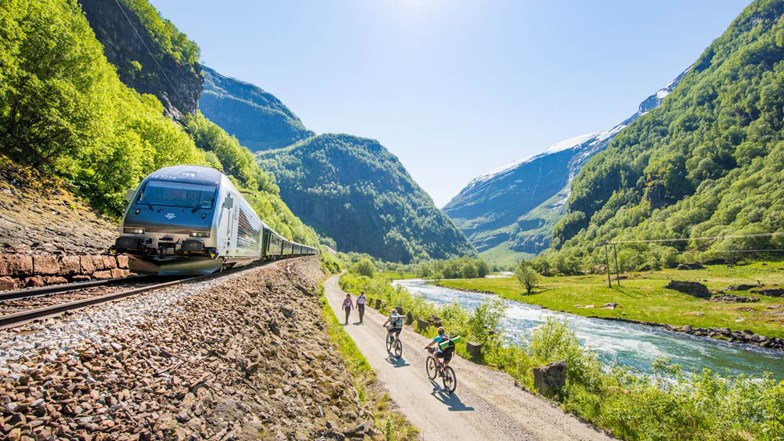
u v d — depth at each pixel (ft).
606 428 39.14
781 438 33.47
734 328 168.35
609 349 133.59
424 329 86.28
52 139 91.45
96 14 425.69
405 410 41.68
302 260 248.11
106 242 81.56
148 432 16.52
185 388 21.75
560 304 252.21
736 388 40.27
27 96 86.07
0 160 79.56
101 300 31.71
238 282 61.62
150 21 531.09
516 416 40.86
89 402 16.40
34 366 17.25
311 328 70.28
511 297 306.35
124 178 113.50
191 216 52.34
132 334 24.50
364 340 77.00
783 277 307.58
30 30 90.89
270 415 25.54
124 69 460.96
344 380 47.16
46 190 85.76
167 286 44.57
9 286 36.52
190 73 620.08
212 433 19.60
